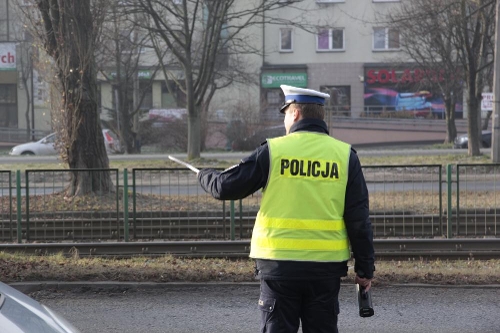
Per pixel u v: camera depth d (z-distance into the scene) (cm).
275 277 452
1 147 5809
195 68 3941
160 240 1320
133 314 828
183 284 932
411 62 5312
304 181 459
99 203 1445
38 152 4084
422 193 1427
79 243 1244
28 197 1345
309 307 462
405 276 962
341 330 768
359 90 6178
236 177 464
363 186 471
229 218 1331
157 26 2830
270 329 455
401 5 4350
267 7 3009
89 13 1730
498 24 2472
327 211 457
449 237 1302
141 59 5372
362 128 5631
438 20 3102
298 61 6166
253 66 5772
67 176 1493
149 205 1423
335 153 467
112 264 1068
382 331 764
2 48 5719
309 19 5891
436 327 777
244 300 884
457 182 1319
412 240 1230
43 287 925
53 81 1761
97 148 1739
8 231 1336
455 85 4378
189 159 2944
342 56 6153
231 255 1209
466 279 952
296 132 475
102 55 3969
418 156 3109
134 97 4591
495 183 1385
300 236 454
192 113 2970
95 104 1744
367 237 464
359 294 480
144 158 3216
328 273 457
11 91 6141
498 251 1209
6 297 406
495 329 769
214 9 2920
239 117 4369
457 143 4278
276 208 459
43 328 375
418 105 6116
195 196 1462
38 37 1761
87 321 802
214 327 779
